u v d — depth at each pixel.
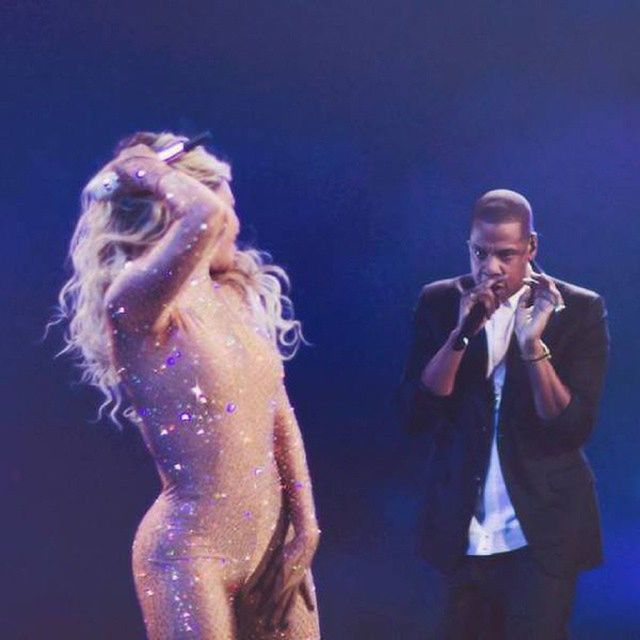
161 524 10.77
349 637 23.05
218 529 10.78
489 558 15.15
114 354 10.84
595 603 23.50
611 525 25.41
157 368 10.71
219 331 10.98
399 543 25.05
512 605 14.90
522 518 14.89
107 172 10.88
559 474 15.06
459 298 15.90
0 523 24.72
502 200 15.20
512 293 15.34
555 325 15.34
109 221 11.12
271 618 11.16
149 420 10.80
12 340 24.88
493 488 15.11
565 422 14.91
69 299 24.72
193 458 10.74
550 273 25.75
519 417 15.11
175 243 10.41
